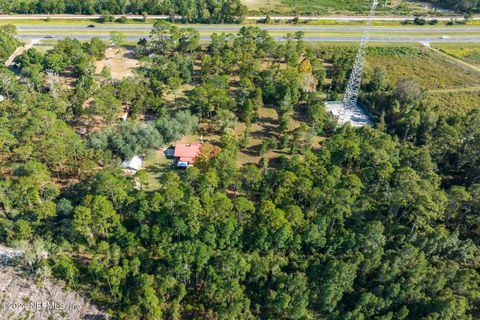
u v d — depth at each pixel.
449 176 137.88
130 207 104.19
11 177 118.12
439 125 150.00
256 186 118.31
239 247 102.62
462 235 114.12
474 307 92.06
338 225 106.88
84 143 129.00
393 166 127.81
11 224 101.00
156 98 153.00
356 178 115.25
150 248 101.50
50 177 119.81
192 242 98.25
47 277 96.00
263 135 151.50
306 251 105.69
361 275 99.12
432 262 103.38
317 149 146.00
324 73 178.75
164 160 136.00
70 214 106.06
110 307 92.19
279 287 92.69
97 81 165.25
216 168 119.75
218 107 153.62
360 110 172.25
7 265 98.00
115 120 144.25
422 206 107.31
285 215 104.88
